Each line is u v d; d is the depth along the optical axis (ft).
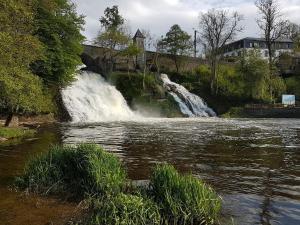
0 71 76.07
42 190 35.35
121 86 208.03
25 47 85.35
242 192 37.37
